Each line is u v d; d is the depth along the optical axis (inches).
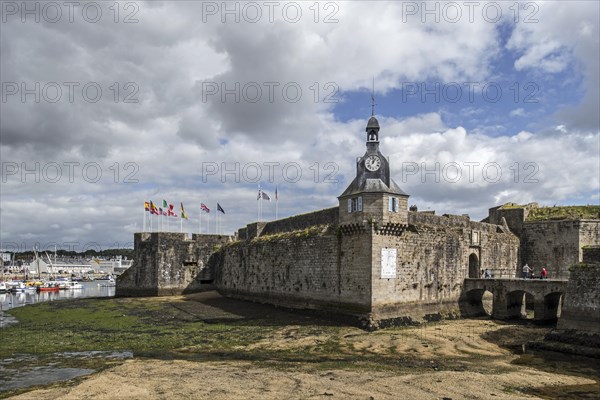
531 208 2753.4
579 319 1475.1
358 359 1272.1
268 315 2023.9
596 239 2426.2
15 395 949.8
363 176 1838.1
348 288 1817.2
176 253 2876.5
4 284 4658.0
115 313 2160.4
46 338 1596.9
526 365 1250.0
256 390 955.3
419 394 940.0
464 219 2297.0
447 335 1587.1
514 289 1962.4
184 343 1486.2
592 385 1056.2
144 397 909.8
